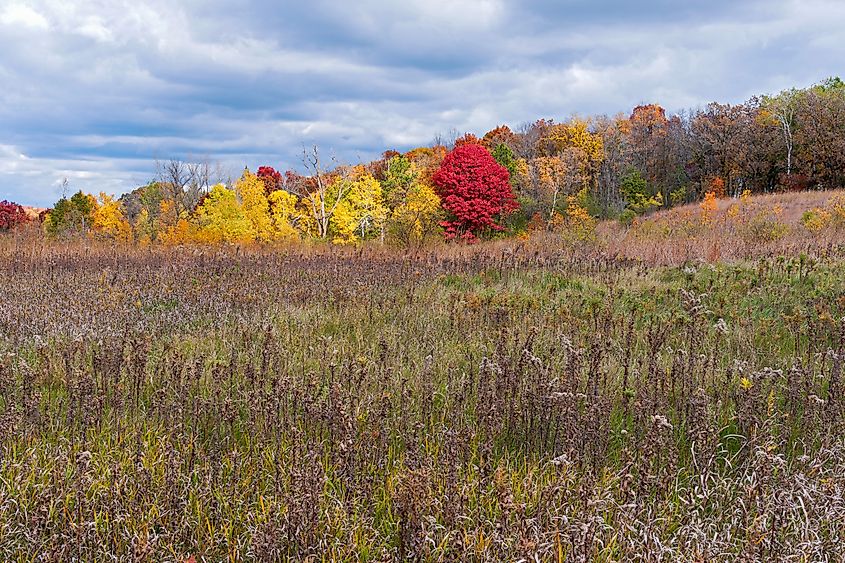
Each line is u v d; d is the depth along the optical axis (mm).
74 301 9102
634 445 4551
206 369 6121
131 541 3170
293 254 17375
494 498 3812
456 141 62781
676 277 11227
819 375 5918
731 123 50750
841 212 20875
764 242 16062
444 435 4590
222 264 14039
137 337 7305
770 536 3346
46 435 4789
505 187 34844
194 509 3732
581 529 3172
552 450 4691
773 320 8078
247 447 4711
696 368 6023
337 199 36562
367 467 4262
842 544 3404
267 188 52625
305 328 7887
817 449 4703
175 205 39531
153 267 13977
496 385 5328
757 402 4891
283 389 5133
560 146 57094
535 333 7258
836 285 9383
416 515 3406
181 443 4555
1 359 6324
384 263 14930
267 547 3262
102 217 35906
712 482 4250
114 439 4676
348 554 3361
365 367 6055
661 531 3605
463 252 18469
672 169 53781
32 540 3266
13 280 11383
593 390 5148
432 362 6355
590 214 40875
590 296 10102
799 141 46688
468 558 3301
